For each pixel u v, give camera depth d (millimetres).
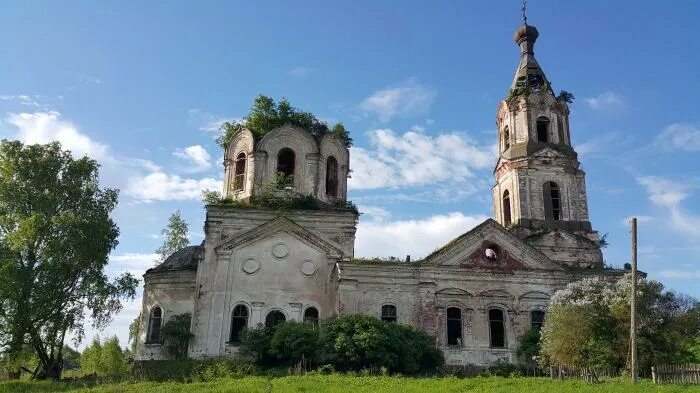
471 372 33344
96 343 53781
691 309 29203
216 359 32719
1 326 34438
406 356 29672
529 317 35188
